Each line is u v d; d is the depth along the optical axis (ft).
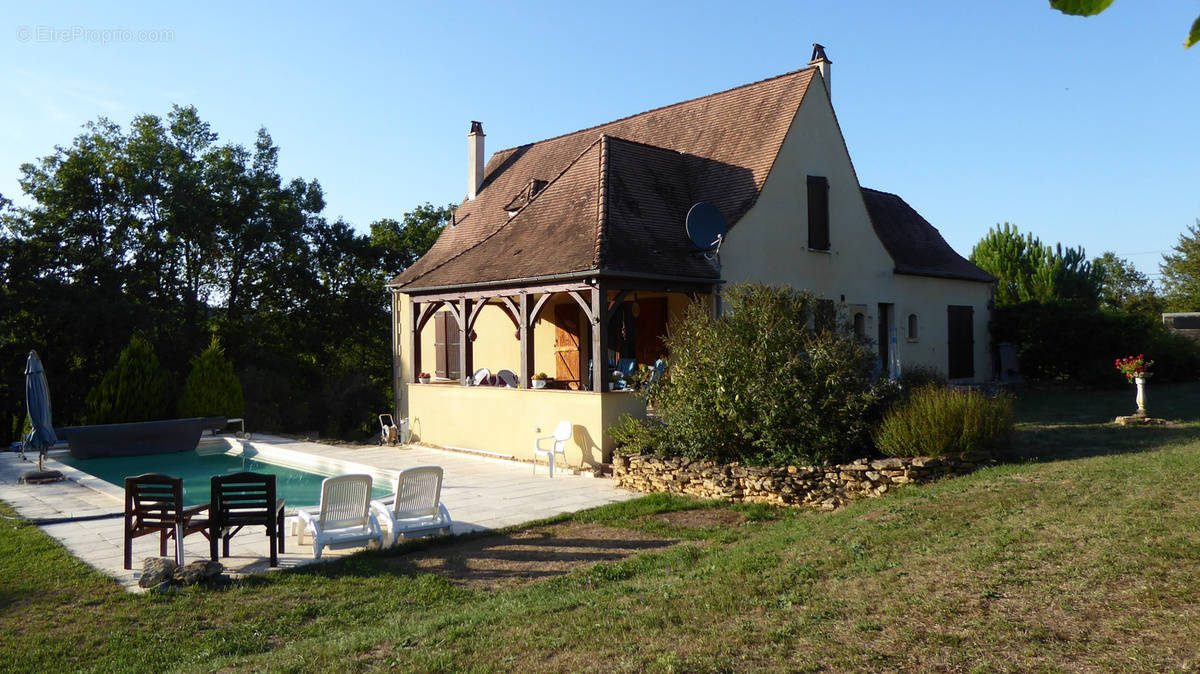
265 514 26.94
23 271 85.10
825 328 39.34
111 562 27.48
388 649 17.80
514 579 24.79
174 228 99.86
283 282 110.73
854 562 21.48
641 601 19.84
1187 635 14.32
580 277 45.93
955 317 77.15
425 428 59.82
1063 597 16.75
